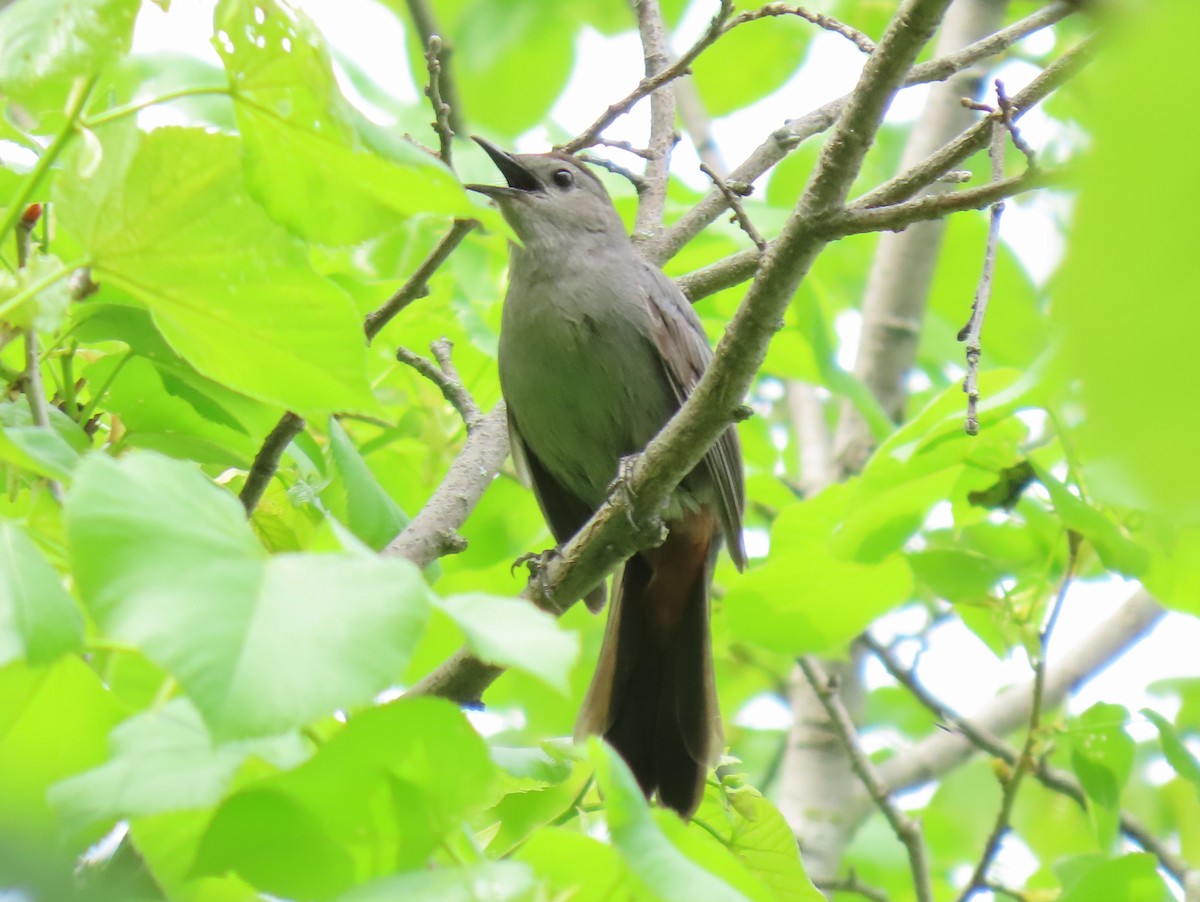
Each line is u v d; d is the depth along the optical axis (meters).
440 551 6.68
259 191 4.05
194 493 3.26
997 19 11.35
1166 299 1.96
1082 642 11.08
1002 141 5.33
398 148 3.91
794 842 6.02
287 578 3.09
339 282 8.04
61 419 5.52
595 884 3.62
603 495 9.30
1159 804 10.88
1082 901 7.02
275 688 2.88
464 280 10.77
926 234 11.37
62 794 3.39
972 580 7.96
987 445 7.27
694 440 5.88
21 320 4.10
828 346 9.24
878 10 12.34
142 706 4.52
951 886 11.81
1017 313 12.19
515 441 9.09
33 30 3.85
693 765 8.05
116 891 3.07
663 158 9.09
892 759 10.73
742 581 8.29
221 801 3.45
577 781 5.89
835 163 5.00
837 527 7.66
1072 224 1.99
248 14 3.76
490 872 3.26
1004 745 9.37
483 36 11.45
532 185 9.41
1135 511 7.02
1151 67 1.87
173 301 4.34
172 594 2.96
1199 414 2.01
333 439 6.16
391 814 3.47
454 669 5.75
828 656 9.94
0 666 3.28
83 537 3.02
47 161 3.87
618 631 8.30
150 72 6.94
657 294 8.89
